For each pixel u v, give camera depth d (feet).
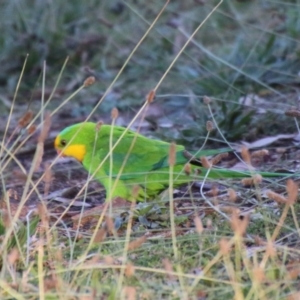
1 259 18.78
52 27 51.49
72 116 41.65
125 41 51.19
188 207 22.50
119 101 41.91
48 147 35.58
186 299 16.07
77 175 31.24
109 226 18.01
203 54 44.50
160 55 46.73
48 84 48.14
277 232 18.81
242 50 40.91
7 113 43.73
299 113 23.53
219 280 16.57
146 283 17.30
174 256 18.86
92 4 54.24
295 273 16.55
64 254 20.11
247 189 23.50
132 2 54.19
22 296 16.60
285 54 40.96
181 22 49.44
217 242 19.92
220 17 49.47
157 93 41.47
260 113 33.63
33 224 20.52
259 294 15.87
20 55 50.55
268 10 48.06
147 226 22.16
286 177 23.52
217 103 35.76
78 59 50.11
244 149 18.79
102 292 17.10
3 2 54.80
